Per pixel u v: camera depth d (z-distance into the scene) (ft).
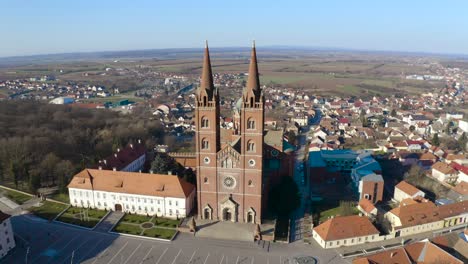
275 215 456.04
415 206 435.53
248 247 390.63
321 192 551.18
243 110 400.67
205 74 400.26
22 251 380.58
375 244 398.62
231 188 429.38
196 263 362.33
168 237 407.64
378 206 505.66
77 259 368.27
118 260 367.04
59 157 605.31
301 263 362.33
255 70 392.68
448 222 437.99
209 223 435.53
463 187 552.41
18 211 465.06
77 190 474.49
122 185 465.47
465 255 356.18
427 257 341.82
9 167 565.94
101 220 444.14
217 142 424.87
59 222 438.81
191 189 467.93
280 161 510.17
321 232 399.24
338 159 636.89
